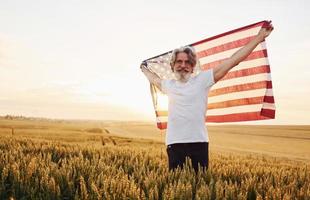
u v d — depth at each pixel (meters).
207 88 4.49
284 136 117.75
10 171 4.56
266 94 5.60
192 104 4.42
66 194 4.11
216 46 5.85
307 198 3.95
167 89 4.67
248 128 167.38
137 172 4.83
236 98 5.76
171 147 4.49
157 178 4.29
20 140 11.25
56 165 5.04
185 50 4.50
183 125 4.42
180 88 4.50
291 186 4.44
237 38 5.70
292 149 65.12
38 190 3.97
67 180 4.27
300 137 113.81
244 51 4.40
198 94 4.44
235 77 5.75
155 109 5.67
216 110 5.93
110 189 3.81
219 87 5.88
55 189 3.92
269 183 4.54
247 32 5.63
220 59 5.84
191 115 4.41
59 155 7.71
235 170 5.86
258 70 5.61
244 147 66.31
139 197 3.63
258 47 5.58
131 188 3.70
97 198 3.66
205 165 4.51
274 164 9.53
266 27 4.38
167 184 4.09
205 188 3.79
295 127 174.88
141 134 118.06
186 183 3.94
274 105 5.57
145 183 4.14
